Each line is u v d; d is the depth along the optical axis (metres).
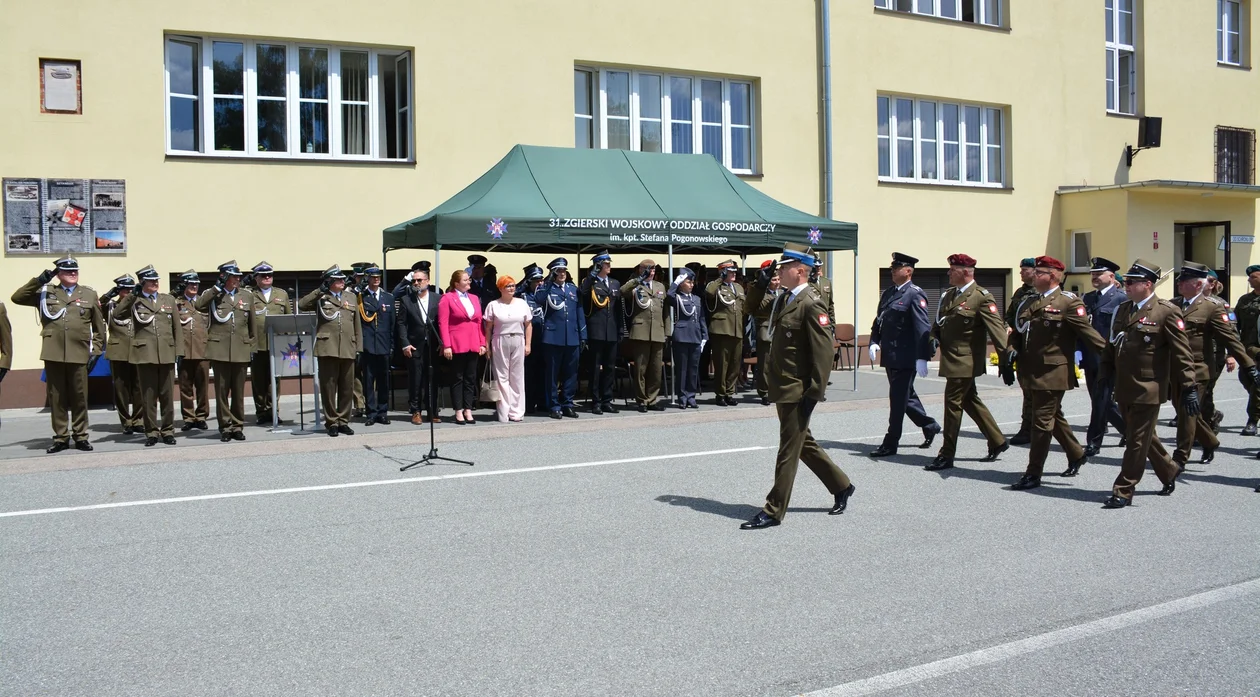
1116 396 7.82
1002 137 21.58
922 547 6.47
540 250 15.30
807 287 6.98
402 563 6.11
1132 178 23.33
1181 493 8.20
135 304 10.45
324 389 11.04
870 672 4.44
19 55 13.15
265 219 14.52
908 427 11.82
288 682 4.34
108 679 4.39
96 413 13.16
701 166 15.05
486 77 15.92
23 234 13.18
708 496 7.96
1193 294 9.25
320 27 14.80
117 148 13.66
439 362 12.86
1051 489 8.34
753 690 4.25
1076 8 22.28
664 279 15.73
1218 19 25.45
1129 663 4.55
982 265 21.17
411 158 15.55
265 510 7.49
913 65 20.11
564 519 7.20
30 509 7.55
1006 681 4.34
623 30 17.06
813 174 19.00
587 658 4.60
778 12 18.56
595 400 12.88
